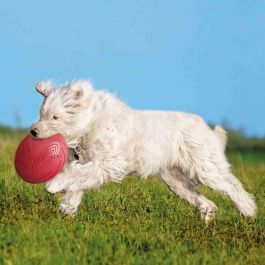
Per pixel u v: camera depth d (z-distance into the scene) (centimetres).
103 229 855
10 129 3116
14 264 675
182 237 871
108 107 986
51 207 974
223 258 773
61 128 948
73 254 720
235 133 3797
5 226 845
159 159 1038
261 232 936
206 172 1056
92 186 980
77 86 955
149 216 992
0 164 1406
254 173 1712
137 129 1009
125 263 711
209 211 1088
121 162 983
